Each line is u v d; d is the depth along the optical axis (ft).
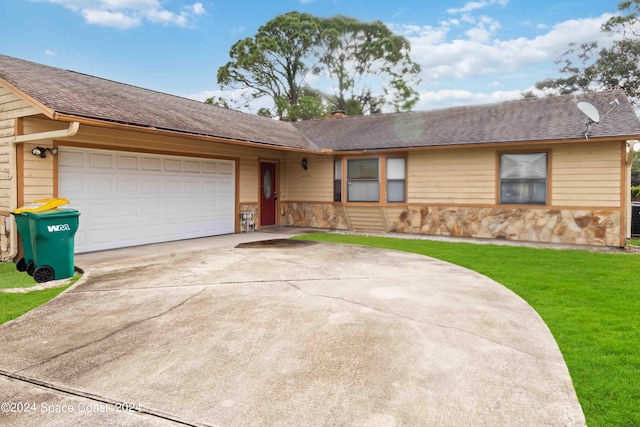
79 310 15.01
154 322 13.75
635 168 83.71
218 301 16.19
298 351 11.46
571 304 16.17
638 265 24.36
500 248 31.65
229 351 11.44
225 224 40.14
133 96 33.30
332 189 45.27
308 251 29.40
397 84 106.01
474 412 8.45
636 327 13.47
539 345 12.01
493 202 37.01
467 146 35.94
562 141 32.09
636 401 8.82
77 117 22.29
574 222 33.88
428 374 10.14
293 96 105.40
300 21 101.40
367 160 42.37
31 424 7.93
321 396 9.05
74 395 9.06
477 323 13.91
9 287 19.06
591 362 10.81
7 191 24.82
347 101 107.86
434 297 17.13
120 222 30.35
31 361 10.78
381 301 16.44
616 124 32.12
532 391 9.32
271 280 19.88
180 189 35.24
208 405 8.66
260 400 8.87
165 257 26.45
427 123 44.34
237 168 41.22
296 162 47.88
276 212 47.62
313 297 16.88
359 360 10.91
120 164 30.25
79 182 27.58
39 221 19.42
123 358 10.98
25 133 24.41
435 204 39.73
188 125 30.71
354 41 107.04
